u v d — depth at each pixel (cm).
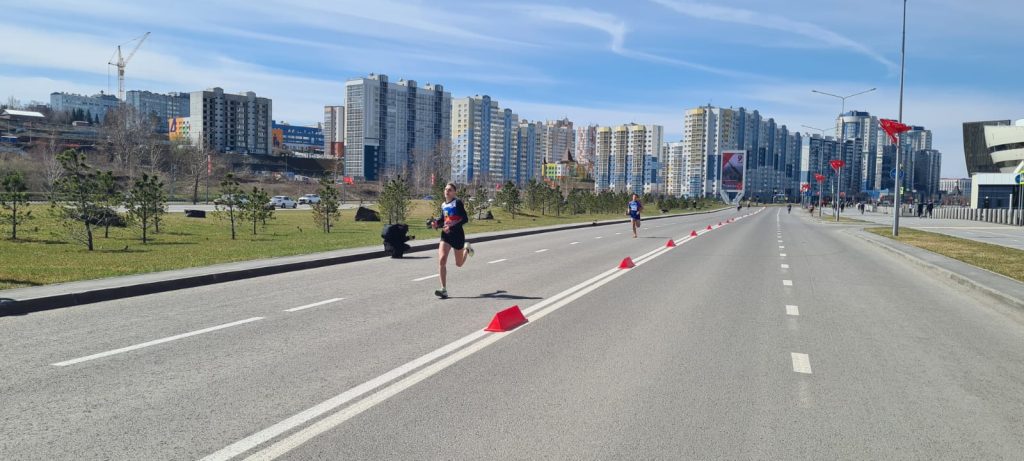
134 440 457
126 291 1095
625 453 450
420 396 564
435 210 4444
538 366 670
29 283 1129
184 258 1614
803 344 798
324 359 684
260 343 755
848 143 19188
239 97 17012
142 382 592
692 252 2156
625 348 758
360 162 15812
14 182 2166
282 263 1491
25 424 484
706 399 570
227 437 465
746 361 707
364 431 481
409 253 1998
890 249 2302
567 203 6400
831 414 537
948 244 2484
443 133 17475
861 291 1299
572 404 550
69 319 892
